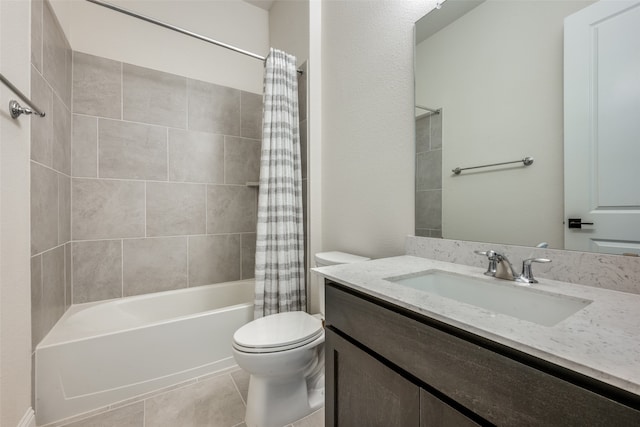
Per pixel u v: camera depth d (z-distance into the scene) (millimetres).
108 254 1867
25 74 1119
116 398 1354
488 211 957
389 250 1360
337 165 1738
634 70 650
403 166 1281
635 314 540
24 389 1094
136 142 1953
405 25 1268
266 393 1193
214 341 1630
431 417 561
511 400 442
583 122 732
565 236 776
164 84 2059
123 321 1786
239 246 2363
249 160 2412
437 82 1123
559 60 775
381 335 693
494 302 798
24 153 1101
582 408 371
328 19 1815
